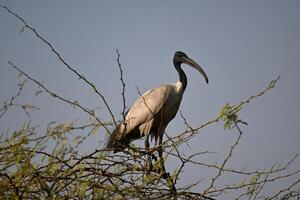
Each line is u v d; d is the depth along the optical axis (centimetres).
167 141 980
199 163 963
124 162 970
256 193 964
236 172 965
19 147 866
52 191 866
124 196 888
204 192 962
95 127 934
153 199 930
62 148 916
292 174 970
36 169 870
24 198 848
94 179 924
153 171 968
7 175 838
